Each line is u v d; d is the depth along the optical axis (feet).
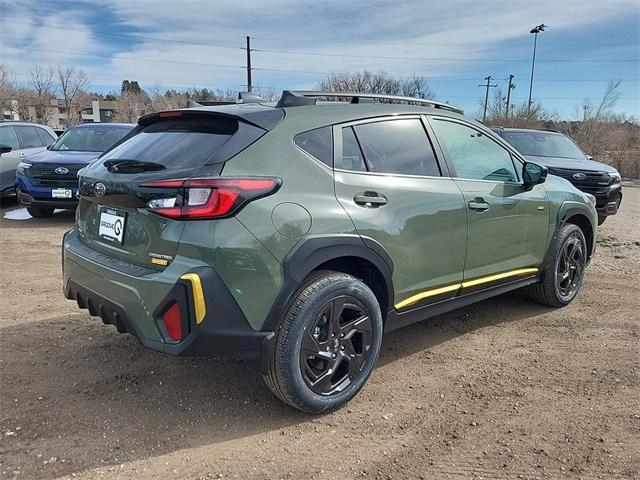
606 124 114.93
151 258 9.10
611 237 28.37
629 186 70.64
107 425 9.55
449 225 11.91
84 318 14.58
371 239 10.21
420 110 12.28
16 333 13.47
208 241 8.54
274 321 9.12
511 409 10.38
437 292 11.99
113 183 9.52
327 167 10.08
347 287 9.91
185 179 8.68
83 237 11.25
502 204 13.33
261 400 10.54
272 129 9.70
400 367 12.19
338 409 10.27
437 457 8.83
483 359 12.67
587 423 9.90
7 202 36.27
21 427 9.39
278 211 9.09
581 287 18.61
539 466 8.61
